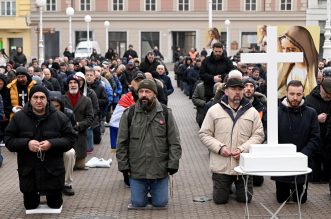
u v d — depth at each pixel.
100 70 21.83
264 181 13.16
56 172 10.23
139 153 10.48
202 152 17.11
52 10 62.78
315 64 16.41
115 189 12.41
